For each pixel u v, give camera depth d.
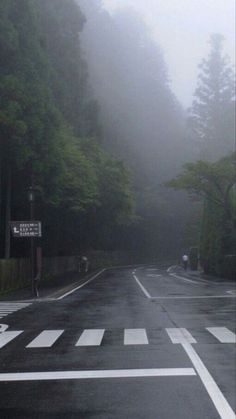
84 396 10.50
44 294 35.38
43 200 42.88
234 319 21.91
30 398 10.44
